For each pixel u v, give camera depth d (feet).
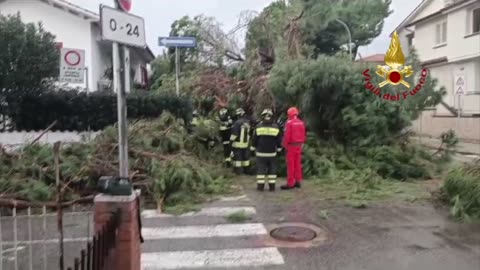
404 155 36.04
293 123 30.83
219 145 40.91
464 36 82.17
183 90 55.47
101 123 41.60
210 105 53.67
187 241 19.92
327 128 40.81
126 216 12.44
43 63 38.40
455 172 26.50
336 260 17.38
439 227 21.70
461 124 73.87
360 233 20.84
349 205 26.12
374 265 16.84
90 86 63.87
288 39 55.36
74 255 17.29
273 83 40.81
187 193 27.61
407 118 37.58
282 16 58.54
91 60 64.18
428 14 102.47
